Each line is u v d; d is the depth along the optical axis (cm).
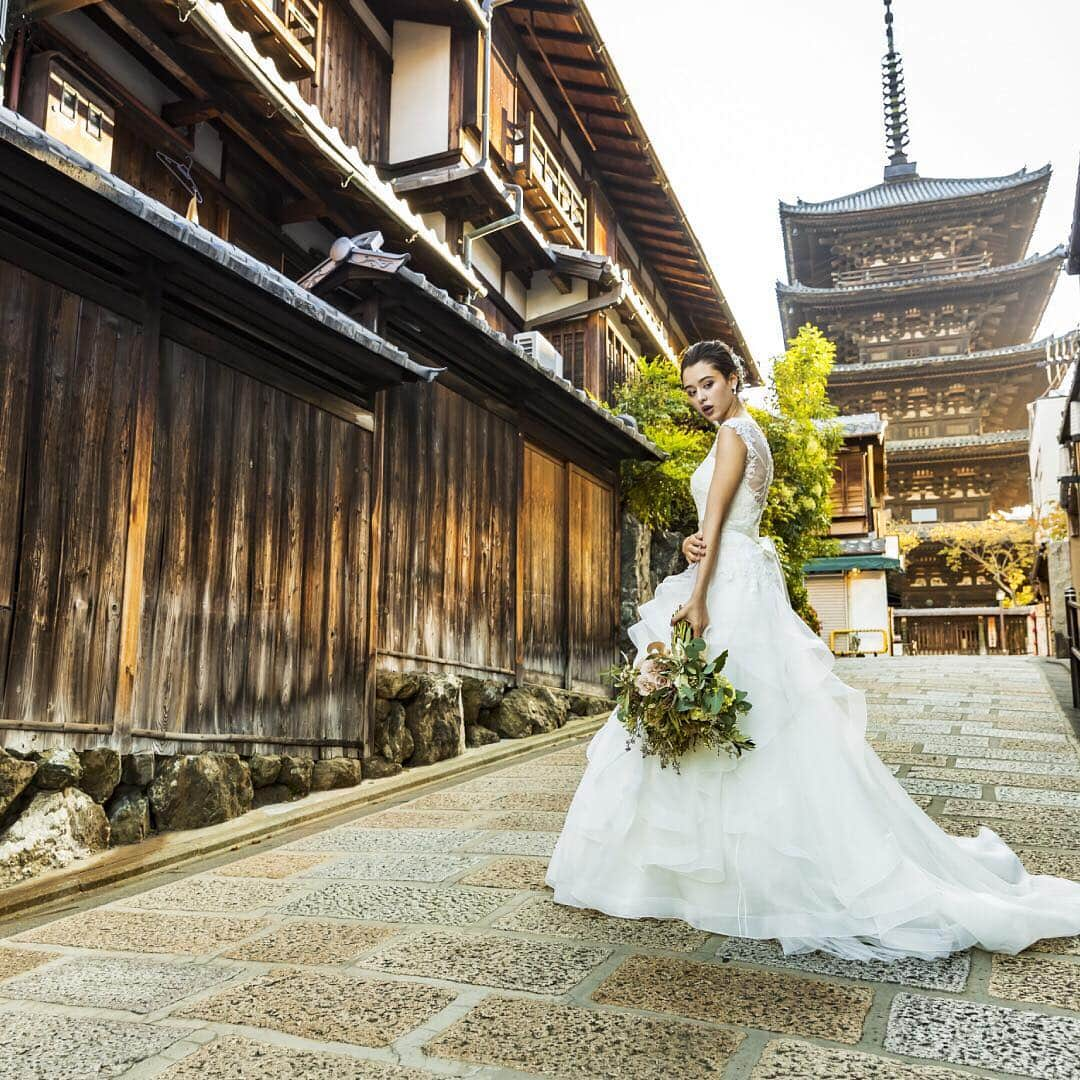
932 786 451
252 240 730
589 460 943
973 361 3434
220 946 247
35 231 387
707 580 243
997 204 3488
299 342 532
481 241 1071
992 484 3547
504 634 746
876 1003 192
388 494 610
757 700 233
